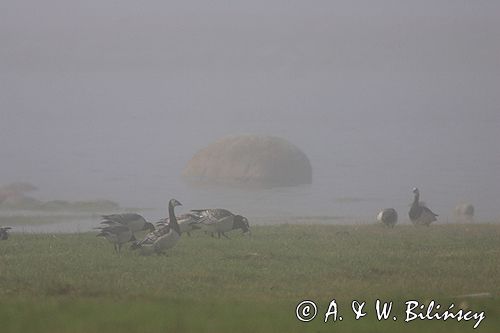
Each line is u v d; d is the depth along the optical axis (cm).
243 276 8369
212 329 5734
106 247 10119
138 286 7750
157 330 5697
